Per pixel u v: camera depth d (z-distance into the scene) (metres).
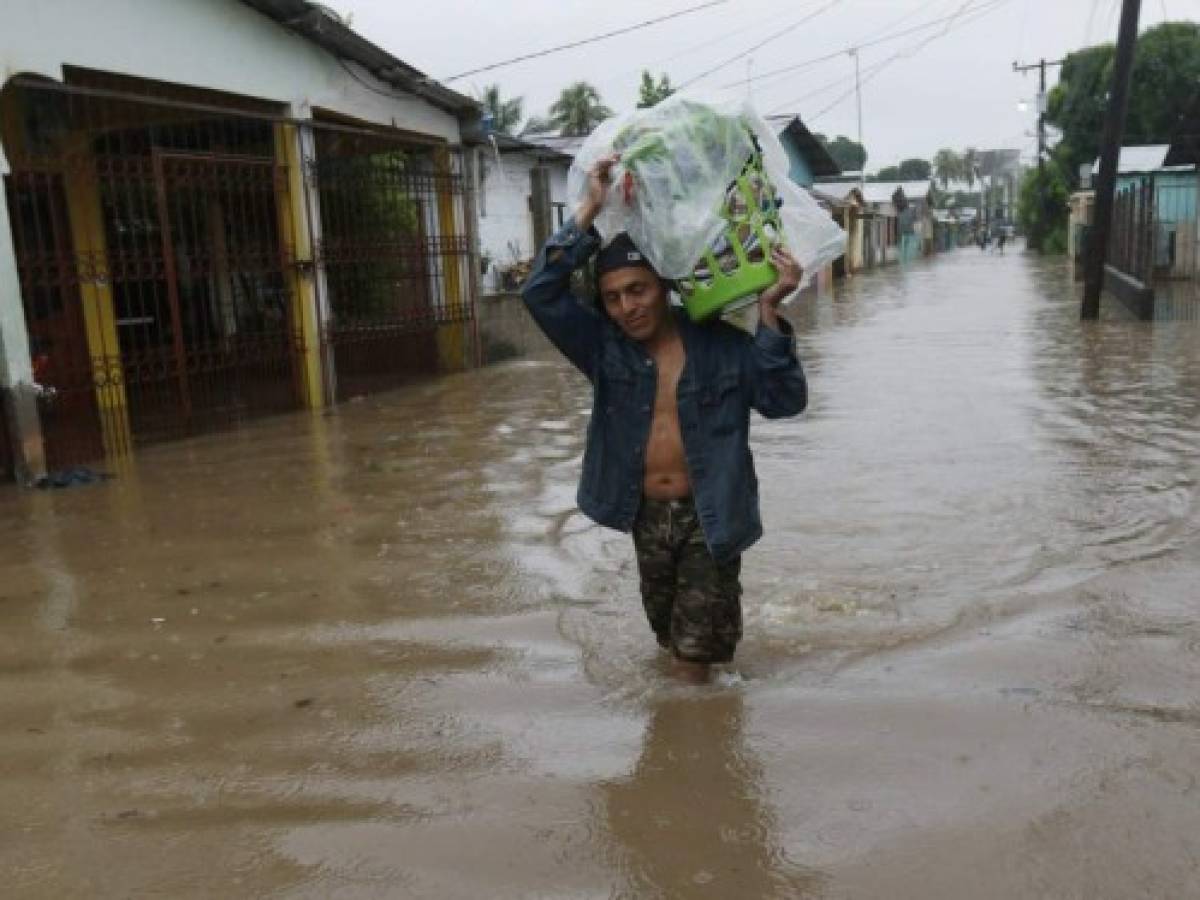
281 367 10.63
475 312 13.69
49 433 8.82
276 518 6.19
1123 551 5.00
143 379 8.98
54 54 7.85
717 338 3.49
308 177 10.59
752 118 3.35
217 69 9.44
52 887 2.64
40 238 7.98
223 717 3.57
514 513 6.06
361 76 11.49
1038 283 29.72
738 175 3.29
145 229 10.51
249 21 9.80
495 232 19.73
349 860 2.72
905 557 5.04
